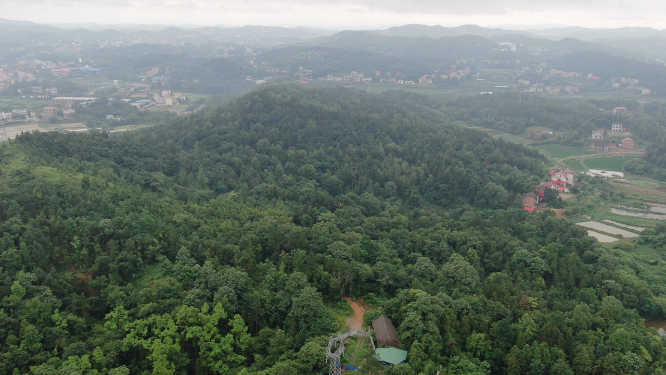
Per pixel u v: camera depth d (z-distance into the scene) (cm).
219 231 14062
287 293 10706
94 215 12938
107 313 10519
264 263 12375
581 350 9375
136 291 10894
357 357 9200
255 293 10544
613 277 13350
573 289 12656
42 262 11250
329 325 9944
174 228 13500
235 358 9194
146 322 9569
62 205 13262
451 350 9362
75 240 11912
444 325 9769
